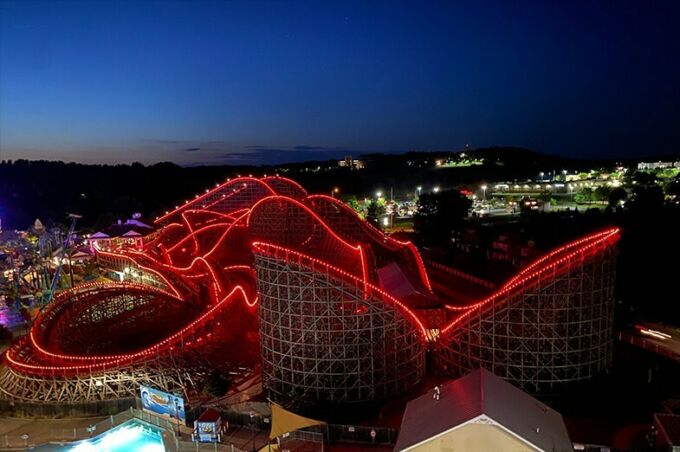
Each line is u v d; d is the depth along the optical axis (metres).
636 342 56.84
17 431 43.56
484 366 47.34
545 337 45.03
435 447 29.08
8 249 106.81
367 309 44.62
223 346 55.84
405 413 33.53
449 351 50.53
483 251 111.50
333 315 44.75
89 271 106.00
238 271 79.88
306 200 95.25
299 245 90.69
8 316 78.44
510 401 31.58
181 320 68.31
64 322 62.22
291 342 45.56
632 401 43.84
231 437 40.88
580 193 195.62
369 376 45.34
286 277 45.38
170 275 76.56
